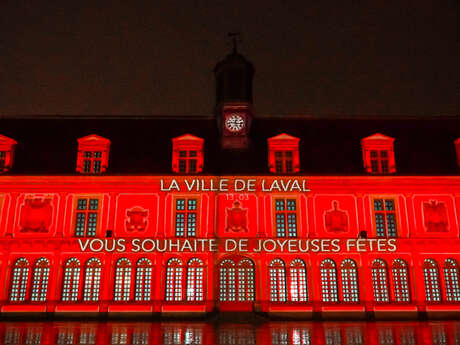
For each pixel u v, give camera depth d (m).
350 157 26.92
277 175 25.67
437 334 17.09
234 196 25.61
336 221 25.17
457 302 24.14
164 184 25.52
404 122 29.31
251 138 27.84
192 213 25.48
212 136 28.09
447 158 26.83
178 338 15.86
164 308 23.91
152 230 24.95
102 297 23.92
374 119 29.61
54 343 14.48
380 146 26.48
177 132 28.38
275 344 14.30
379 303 24.22
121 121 29.25
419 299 24.06
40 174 25.42
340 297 24.19
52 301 23.81
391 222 25.38
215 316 23.73
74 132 28.28
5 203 25.08
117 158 26.62
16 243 24.58
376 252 24.75
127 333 17.53
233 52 29.59
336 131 28.59
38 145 27.36
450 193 25.58
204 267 24.47
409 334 17.11
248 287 24.67
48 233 24.80
